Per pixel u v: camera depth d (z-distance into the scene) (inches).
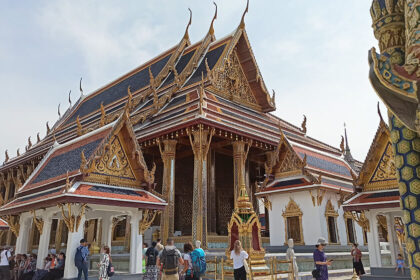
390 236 522.9
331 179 797.2
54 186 474.0
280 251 720.3
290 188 728.3
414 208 116.3
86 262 405.7
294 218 733.3
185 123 784.3
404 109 111.0
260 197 794.8
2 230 1021.8
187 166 1038.4
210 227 856.3
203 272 365.1
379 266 494.3
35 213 506.0
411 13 110.0
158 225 919.7
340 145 1110.4
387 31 129.5
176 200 996.6
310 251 679.1
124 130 494.3
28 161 1293.1
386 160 505.4
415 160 119.2
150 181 496.4
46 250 473.7
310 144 1083.9
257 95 1104.2
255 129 919.7
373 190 512.4
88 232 813.2
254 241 466.6
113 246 844.6
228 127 819.4
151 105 992.9
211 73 961.5
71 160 508.7
